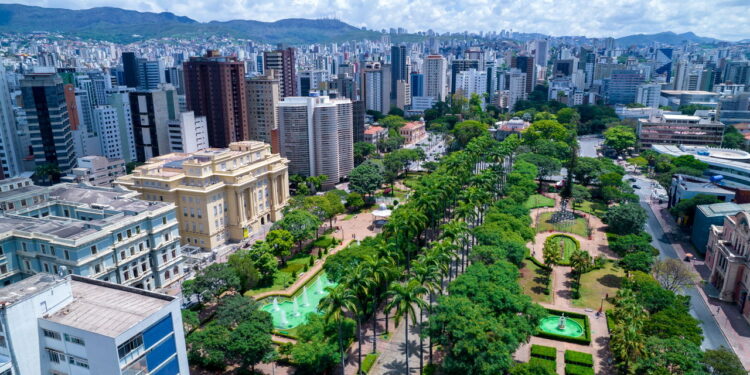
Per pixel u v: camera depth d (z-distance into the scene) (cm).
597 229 19688
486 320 9800
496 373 9269
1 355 7619
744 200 18588
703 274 15462
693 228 17912
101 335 7394
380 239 14588
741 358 11094
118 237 13138
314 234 18625
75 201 15538
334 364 10888
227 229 18925
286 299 14250
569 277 15362
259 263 14912
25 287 8250
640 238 15212
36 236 12381
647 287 11719
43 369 8031
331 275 13650
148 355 7962
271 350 10481
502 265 12481
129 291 9000
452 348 9838
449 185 17962
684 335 10012
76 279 9381
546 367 9219
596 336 12044
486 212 18588
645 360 9488
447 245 12344
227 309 11150
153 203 14975
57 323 7762
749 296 12606
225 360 10262
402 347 11838
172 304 8375
